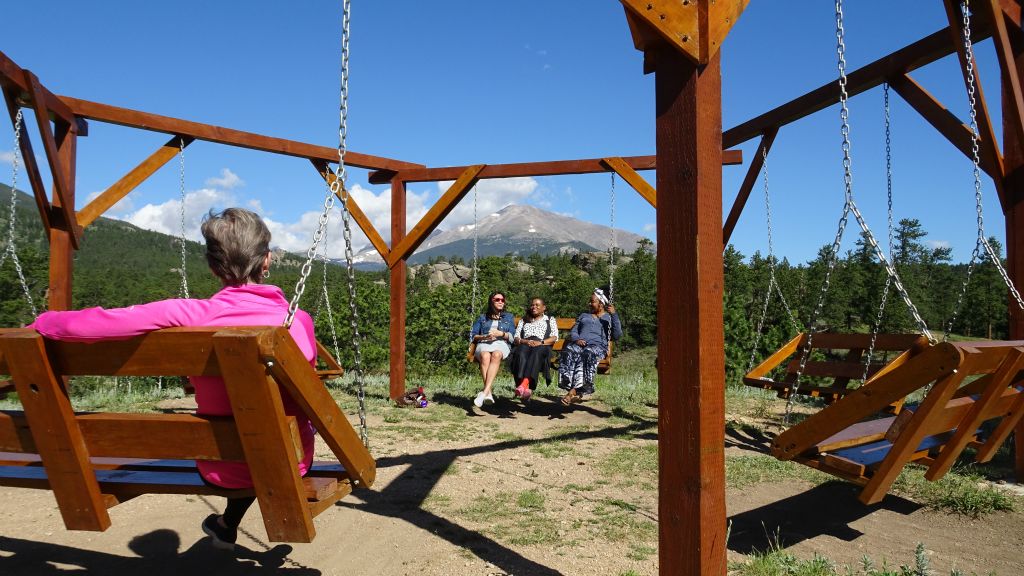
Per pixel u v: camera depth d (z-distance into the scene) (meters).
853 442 3.77
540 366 8.07
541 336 8.18
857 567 3.31
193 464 2.55
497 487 4.65
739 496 4.57
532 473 5.05
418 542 3.53
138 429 2.18
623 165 7.27
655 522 3.92
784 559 3.35
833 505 4.36
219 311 2.23
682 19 2.38
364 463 2.51
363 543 3.50
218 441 2.14
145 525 3.68
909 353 3.37
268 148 6.99
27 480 2.33
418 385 9.85
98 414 2.23
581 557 3.34
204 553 3.30
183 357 2.03
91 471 2.23
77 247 5.93
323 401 2.21
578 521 3.91
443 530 3.72
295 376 2.03
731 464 5.37
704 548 2.41
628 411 8.07
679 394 2.46
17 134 5.28
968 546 3.63
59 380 2.12
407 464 5.24
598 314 8.46
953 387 2.88
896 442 3.07
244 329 1.95
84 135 6.17
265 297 2.36
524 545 3.51
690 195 2.41
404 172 8.13
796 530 3.88
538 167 7.59
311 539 2.20
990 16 4.62
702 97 2.42
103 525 2.29
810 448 3.54
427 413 7.68
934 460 3.57
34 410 2.13
